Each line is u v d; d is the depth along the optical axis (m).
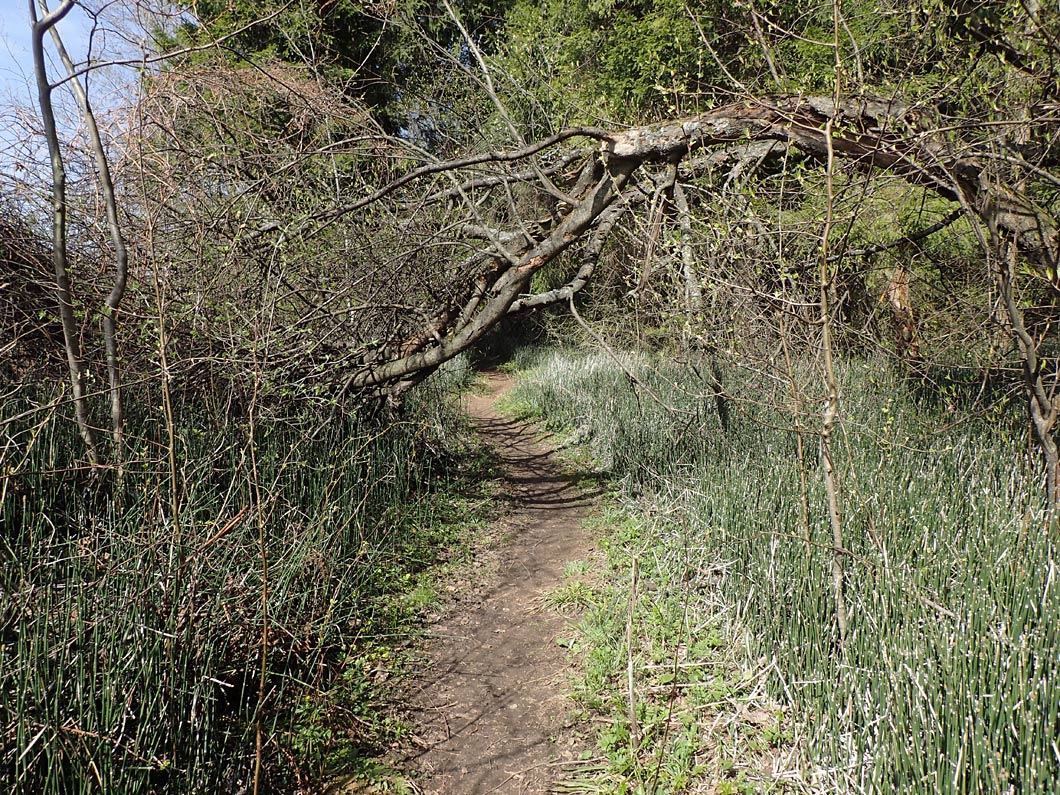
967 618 2.65
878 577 3.07
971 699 2.29
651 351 9.35
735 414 5.91
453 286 6.36
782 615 3.41
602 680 3.59
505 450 9.09
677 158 5.04
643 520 5.66
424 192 6.77
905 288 6.52
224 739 2.96
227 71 5.46
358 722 3.39
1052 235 4.23
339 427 6.02
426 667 3.94
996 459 4.52
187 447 4.66
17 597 2.81
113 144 4.64
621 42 10.44
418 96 10.30
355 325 6.30
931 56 4.75
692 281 5.41
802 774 2.71
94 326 4.89
